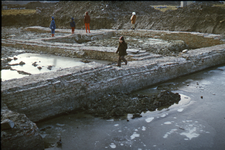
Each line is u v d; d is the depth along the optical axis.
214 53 11.40
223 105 6.61
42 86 5.85
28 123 4.66
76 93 6.59
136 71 8.23
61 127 5.63
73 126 5.67
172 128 5.39
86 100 6.89
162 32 17.34
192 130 5.25
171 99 7.07
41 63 11.66
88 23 19.03
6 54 13.95
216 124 5.49
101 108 6.46
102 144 4.81
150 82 8.67
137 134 5.18
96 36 18.59
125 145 4.74
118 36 20.02
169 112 6.30
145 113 6.29
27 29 24.89
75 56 13.19
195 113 6.16
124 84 7.82
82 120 6.00
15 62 11.81
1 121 4.43
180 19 18.22
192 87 8.29
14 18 29.88
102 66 7.86
